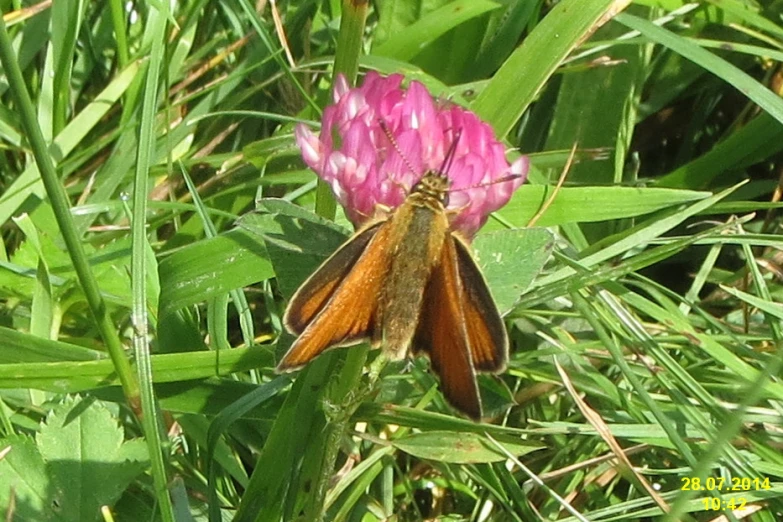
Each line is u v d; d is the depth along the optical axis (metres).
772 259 0.27
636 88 0.28
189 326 0.25
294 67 0.28
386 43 0.28
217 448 0.25
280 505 0.23
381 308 0.22
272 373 0.25
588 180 0.28
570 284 0.25
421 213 0.22
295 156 0.27
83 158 0.27
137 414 0.23
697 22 0.28
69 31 0.27
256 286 0.27
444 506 0.25
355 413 0.24
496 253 0.23
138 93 0.28
